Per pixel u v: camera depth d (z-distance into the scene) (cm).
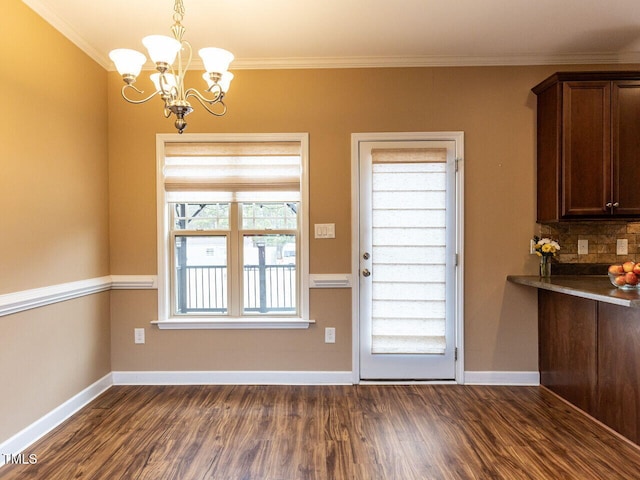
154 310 309
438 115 304
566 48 289
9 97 208
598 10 241
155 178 307
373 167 305
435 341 307
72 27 254
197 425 242
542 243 293
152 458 207
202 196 309
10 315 208
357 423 244
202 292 319
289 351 309
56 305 245
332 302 308
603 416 240
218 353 310
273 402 275
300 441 223
